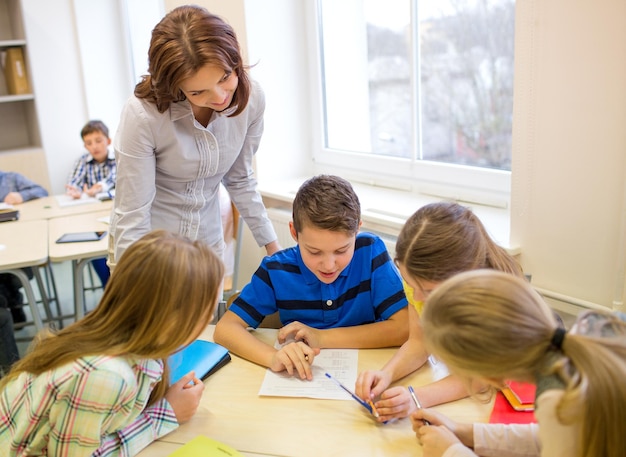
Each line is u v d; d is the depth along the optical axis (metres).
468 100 2.34
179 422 1.17
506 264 1.24
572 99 1.51
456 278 0.85
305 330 1.47
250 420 1.17
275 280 1.59
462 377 0.85
